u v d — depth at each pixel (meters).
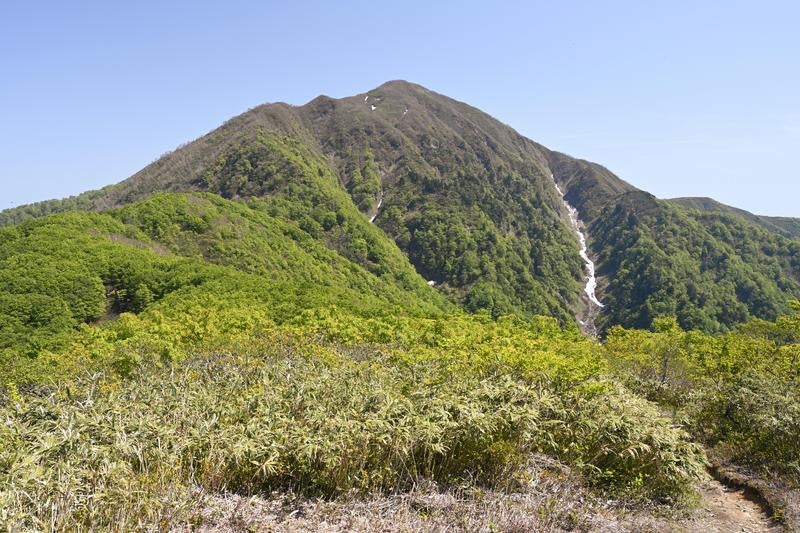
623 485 6.89
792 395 9.79
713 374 14.82
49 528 3.84
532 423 6.50
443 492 5.70
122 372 11.54
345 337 17.47
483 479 6.13
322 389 6.71
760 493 7.53
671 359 17.62
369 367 9.05
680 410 12.01
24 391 8.91
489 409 6.60
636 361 17.73
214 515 4.55
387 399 6.23
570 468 6.79
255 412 6.06
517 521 5.09
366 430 5.68
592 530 5.28
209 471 5.16
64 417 5.06
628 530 5.58
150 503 4.32
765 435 8.99
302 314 23.69
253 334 17.42
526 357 10.45
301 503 5.06
